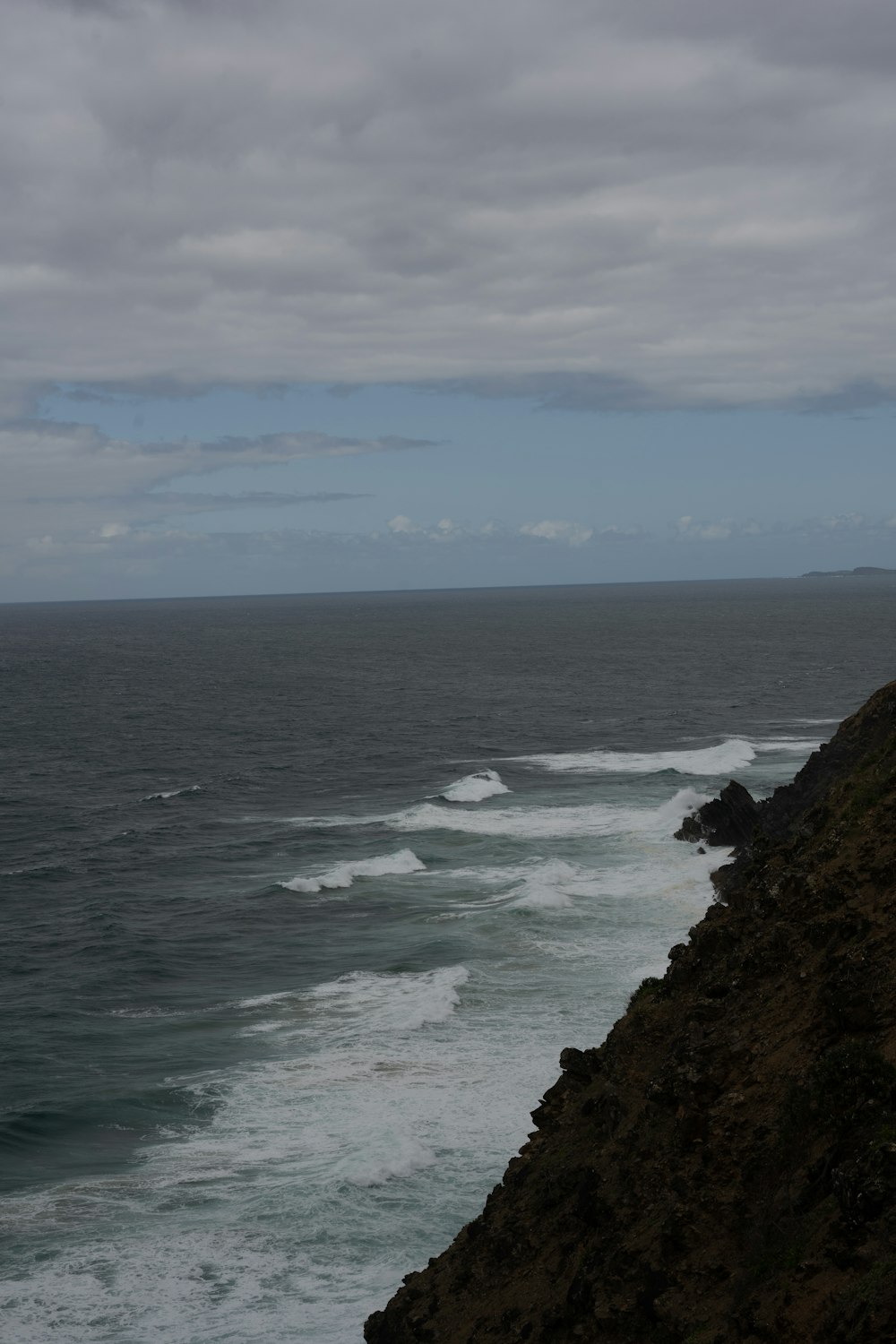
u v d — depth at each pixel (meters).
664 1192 14.37
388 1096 30.25
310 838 64.31
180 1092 31.36
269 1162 27.27
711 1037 16.39
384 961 41.53
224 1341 20.81
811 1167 12.80
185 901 52.44
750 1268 12.53
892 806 19.25
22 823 72.94
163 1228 24.59
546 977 38.78
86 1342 20.89
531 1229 16.25
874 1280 10.83
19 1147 28.47
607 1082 17.81
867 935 16.14
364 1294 22.12
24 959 44.97
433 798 73.44
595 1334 13.51
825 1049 14.66
